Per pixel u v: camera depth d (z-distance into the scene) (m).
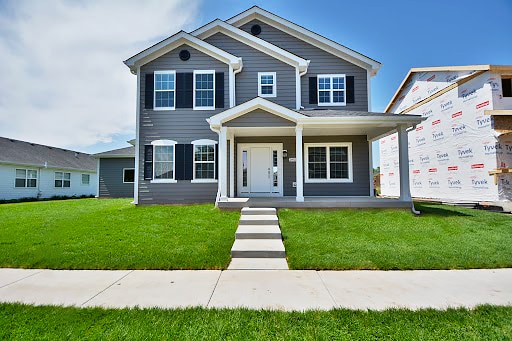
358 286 4.10
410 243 6.15
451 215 8.66
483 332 2.80
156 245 6.06
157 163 11.84
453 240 6.36
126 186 20.55
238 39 12.69
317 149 12.42
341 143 12.34
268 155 12.30
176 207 10.38
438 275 4.58
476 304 3.48
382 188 19.80
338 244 6.07
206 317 3.11
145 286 4.14
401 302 3.54
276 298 3.67
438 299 3.63
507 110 10.92
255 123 9.49
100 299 3.67
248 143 12.32
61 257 5.41
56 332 2.83
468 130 12.30
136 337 2.71
